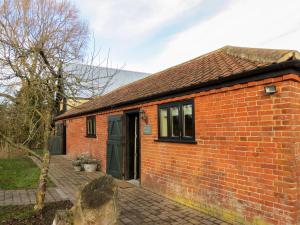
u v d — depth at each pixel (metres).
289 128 4.43
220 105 5.80
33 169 12.41
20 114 6.14
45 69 5.70
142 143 8.91
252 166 5.04
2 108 6.41
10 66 5.47
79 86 5.92
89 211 3.64
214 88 5.91
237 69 5.74
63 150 19.84
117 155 10.38
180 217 5.84
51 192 8.02
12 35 5.57
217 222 5.52
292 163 4.38
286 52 5.34
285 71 4.45
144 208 6.50
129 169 10.16
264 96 4.86
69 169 12.84
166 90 7.31
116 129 10.58
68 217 3.86
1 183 9.19
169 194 7.39
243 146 5.24
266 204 4.75
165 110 7.73
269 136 4.75
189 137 6.73
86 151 14.52
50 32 6.83
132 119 10.44
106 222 3.68
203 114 6.27
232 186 5.44
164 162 7.68
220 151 5.77
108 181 4.08
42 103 5.90
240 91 5.34
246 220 5.11
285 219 4.43
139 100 8.71
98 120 12.91
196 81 6.48
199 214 6.03
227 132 5.61
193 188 6.50
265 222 4.75
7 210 5.99
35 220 5.16
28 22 5.99
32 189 8.33
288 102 4.46
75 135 16.97
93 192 3.84
